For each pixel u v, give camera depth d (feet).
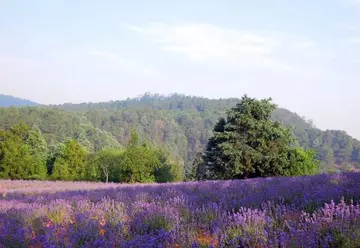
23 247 15.42
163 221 17.79
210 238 14.64
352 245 12.42
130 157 144.46
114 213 20.04
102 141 347.77
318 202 18.83
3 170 157.07
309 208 17.97
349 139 508.53
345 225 13.44
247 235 14.02
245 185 31.78
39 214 22.27
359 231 12.82
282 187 26.73
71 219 20.58
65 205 24.36
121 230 16.35
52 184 81.35
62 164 161.58
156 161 149.89
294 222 14.53
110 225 17.19
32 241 16.01
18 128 173.99
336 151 466.70
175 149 534.78
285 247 12.37
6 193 49.90
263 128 118.62
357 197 19.57
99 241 14.11
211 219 17.39
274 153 118.62
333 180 29.01
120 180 151.12
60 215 21.66
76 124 379.76
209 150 132.87
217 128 134.82
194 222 17.21
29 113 377.30
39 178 159.22
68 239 15.55
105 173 151.94
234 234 14.20
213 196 25.23
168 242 13.76
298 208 18.10
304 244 12.12
